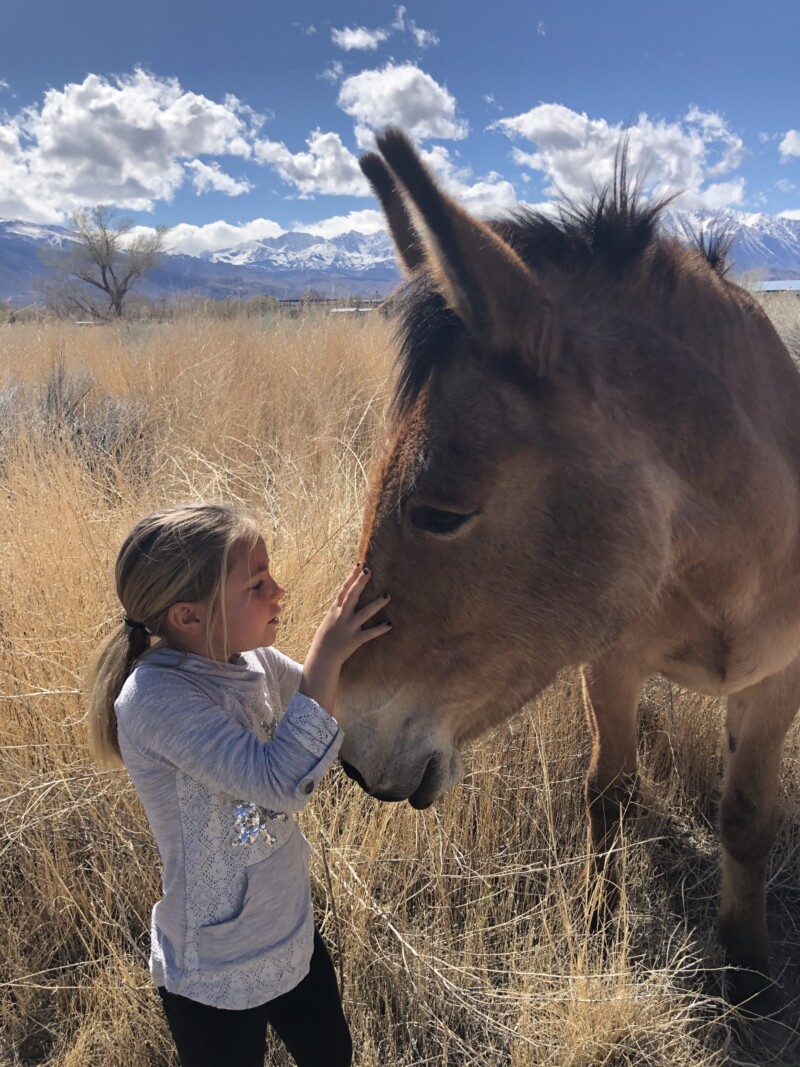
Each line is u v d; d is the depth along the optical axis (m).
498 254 1.80
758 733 2.63
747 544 2.23
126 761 1.72
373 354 7.85
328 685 1.81
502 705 2.09
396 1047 2.34
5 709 3.11
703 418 2.11
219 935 1.70
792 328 5.57
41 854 2.67
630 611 2.04
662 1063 2.27
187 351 8.24
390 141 1.73
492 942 2.68
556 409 1.91
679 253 2.34
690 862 3.17
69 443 4.90
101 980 2.37
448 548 1.86
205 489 4.11
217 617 1.73
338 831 2.89
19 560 3.61
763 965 2.70
